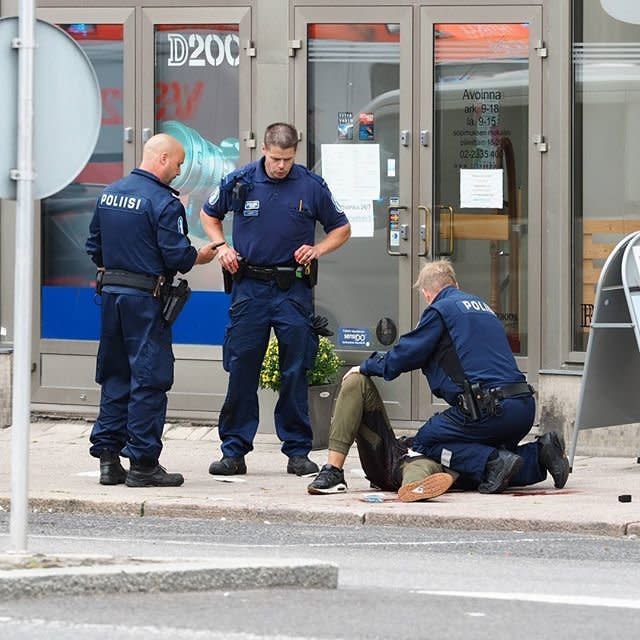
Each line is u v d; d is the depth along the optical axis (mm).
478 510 29484
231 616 20156
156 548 26641
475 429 31125
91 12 40938
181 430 40250
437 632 19438
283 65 39906
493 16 38750
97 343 41250
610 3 37750
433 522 29188
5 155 22266
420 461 31234
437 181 39438
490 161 39062
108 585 21406
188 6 40406
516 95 38844
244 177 34312
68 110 22703
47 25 22625
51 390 41531
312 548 26891
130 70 40844
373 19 39438
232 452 34594
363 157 39781
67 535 28172
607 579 23906
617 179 37938
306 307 34406
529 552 26641
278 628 19453
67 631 19078
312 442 35656
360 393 31578
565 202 37938
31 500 31375
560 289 37969
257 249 34125
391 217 39594
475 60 39000
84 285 41438
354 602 21375
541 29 38406
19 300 22172
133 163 41000
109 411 33062
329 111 39906
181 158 32969
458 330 31156
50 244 41625
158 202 32312
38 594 21031
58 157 22625
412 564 25234
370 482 32281
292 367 34375
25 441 22391
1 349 41281
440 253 39438
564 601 21703
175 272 32969
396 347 31406
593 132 38031
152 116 40781
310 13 39719
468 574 24250
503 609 21031
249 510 30188
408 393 39188
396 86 39562
